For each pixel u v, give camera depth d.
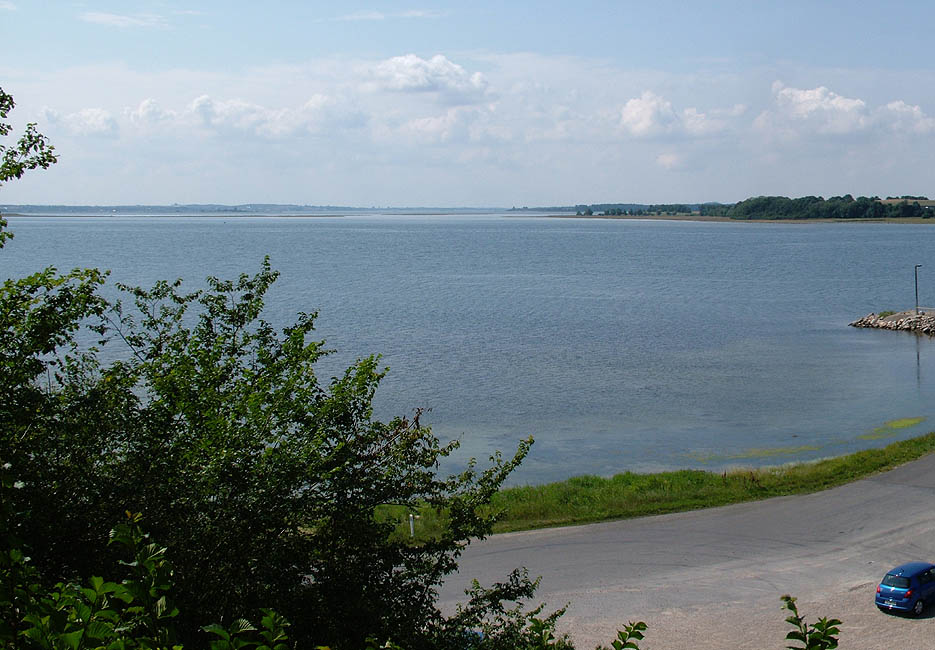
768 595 21.62
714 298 105.25
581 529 26.91
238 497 9.85
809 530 26.62
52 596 5.51
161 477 9.98
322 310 90.06
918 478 32.16
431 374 57.28
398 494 11.30
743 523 27.38
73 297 10.62
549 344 70.19
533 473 35.88
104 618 5.22
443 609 20.52
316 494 10.58
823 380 55.75
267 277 12.85
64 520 9.18
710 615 20.42
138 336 12.16
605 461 37.59
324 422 10.84
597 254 191.00
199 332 12.09
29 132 11.05
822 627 6.18
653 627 19.75
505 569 23.50
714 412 46.97
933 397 50.47
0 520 6.34
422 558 11.55
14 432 9.58
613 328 79.56
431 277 133.00
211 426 10.18
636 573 23.20
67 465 9.91
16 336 10.15
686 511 28.70
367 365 11.49
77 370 11.43
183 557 9.40
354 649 9.67
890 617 20.27
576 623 19.98
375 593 10.51
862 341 72.25
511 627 11.39
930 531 26.27
